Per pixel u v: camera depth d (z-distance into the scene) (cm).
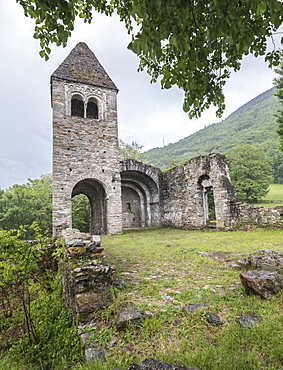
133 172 1794
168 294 338
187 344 219
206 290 345
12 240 404
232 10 183
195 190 1384
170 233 1278
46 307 460
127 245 847
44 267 664
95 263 368
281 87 1456
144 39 190
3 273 399
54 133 1309
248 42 192
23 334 383
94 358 209
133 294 339
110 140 1446
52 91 1348
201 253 607
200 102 289
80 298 302
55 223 1232
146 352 213
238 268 442
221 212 1206
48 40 279
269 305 276
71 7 240
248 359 187
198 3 208
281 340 205
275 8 164
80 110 1631
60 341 307
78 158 1345
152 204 1903
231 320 254
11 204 2248
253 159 3500
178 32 191
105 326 259
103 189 1481
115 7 321
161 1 175
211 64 285
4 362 319
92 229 1872
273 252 431
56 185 1264
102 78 1502
